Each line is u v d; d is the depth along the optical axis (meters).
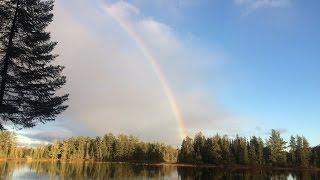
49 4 22.14
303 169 138.75
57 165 143.62
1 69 20.86
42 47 21.66
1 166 112.44
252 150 146.12
